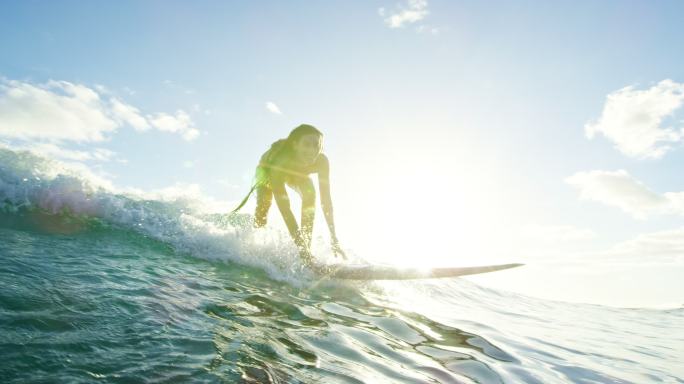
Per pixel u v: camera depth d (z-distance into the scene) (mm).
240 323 1995
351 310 2857
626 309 8805
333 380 1543
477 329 3057
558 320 5375
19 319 1479
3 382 1099
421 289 5203
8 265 2037
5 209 3303
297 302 2740
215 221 4535
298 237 3963
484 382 1847
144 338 1567
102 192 4105
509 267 3541
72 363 1278
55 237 3010
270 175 4266
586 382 2176
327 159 4504
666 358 3355
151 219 3984
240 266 3486
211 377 1360
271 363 1576
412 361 1978
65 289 1890
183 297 2225
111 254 2902
